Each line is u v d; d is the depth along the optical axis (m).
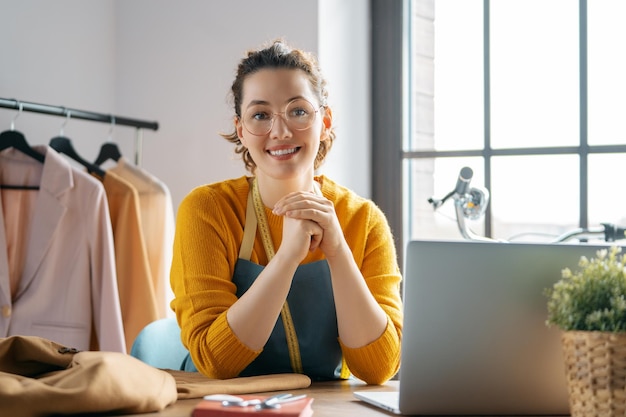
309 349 1.63
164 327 1.81
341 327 1.57
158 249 2.71
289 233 1.50
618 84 2.61
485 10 2.81
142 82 3.10
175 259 1.70
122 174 2.76
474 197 2.16
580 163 2.65
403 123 2.92
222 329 1.51
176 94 3.03
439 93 2.89
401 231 2.90
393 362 1.58
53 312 2.46
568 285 1.08
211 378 1.52
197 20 2.99
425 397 1.20
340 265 1.53
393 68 2.93
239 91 1.66
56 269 2.47
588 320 1.04
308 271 1.64
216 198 1.70
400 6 2.92
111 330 2.46
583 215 2.64
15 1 2.81
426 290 1.20
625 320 1.04
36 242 2.46
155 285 2.70
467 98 2.84
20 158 2.52
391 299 1.70
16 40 2.82
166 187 2.75
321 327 1.63
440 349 1.20
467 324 1.20
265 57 1.61
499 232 2.78
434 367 1.20
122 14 3.14
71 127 3.01
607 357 1.03
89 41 3.08
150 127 2.92
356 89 2.89
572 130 2.67
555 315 1.09
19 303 2.45
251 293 1.50
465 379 1.20
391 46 2.93
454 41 2.87
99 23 3.11
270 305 1.49
